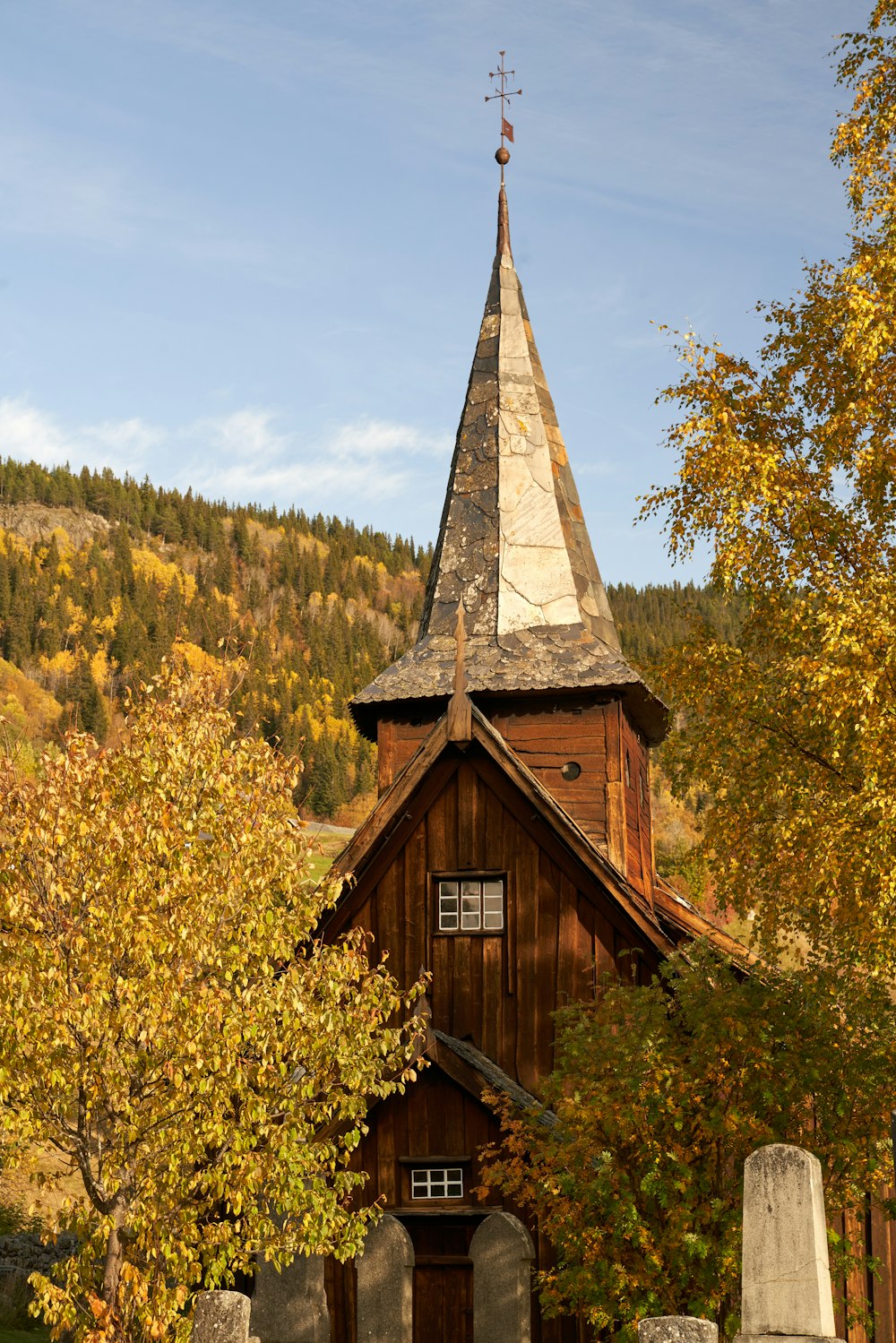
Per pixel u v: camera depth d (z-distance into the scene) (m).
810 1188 11.98
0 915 15.81
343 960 17.33
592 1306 16.09
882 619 16.53
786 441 20.20
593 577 27.97
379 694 25.55
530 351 29.48
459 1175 20.38
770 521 18.97
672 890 29.16
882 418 19.02
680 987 17.33
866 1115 16.28
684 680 19.34
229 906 16.47
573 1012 18.98
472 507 27.89
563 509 28.03
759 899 18.86
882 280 18.47
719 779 18.84
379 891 23.69
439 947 23.22
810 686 16.75
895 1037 16.50
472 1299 19.86
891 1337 22.66
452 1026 22.88
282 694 188.88
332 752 161.12
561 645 25.91
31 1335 21.98
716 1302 15.35
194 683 17.58
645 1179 15.52
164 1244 15.59
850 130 19.91
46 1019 15.29
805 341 19.94
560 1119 17.41
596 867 22.61
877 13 20.08
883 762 16.53
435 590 27.36
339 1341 20.20
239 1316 12.94
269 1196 16.34
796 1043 16.39
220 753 17.06
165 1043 15.73
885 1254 22.89
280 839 16.89
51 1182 16.66
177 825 16.33
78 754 16.53
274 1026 16.52
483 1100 18.98
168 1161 15.73
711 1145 16.33
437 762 23.78
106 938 15.74
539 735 25.11
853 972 17.31
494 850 23.33
